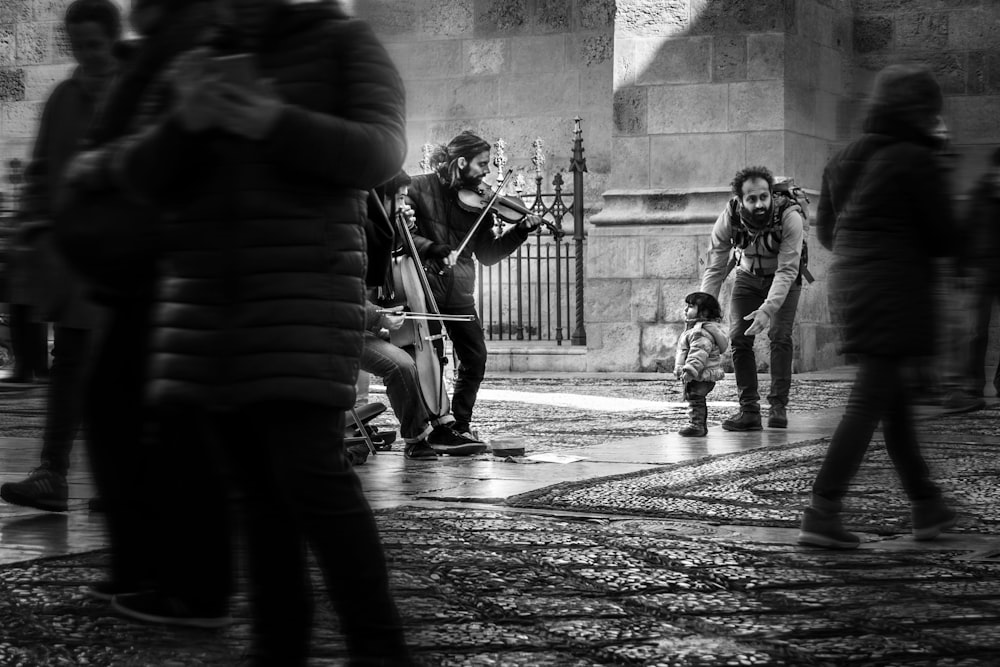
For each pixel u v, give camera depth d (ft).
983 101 70.54
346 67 11.96
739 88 65.67
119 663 13.76
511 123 83.87
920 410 42.80
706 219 65.77
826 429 39.27
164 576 15.21
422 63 84.33
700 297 37.73
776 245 38.32
